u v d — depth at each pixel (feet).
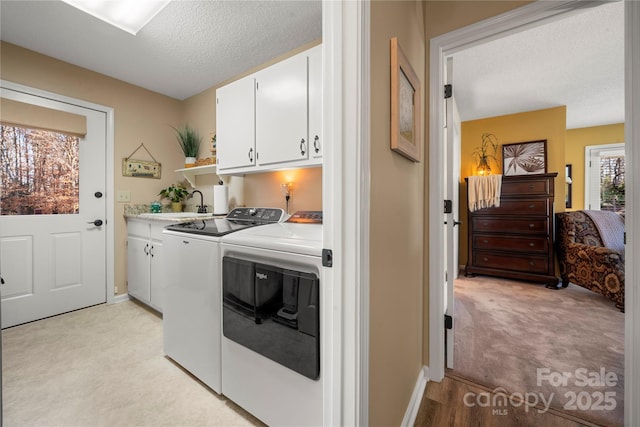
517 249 11.43
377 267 3.17
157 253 7.88
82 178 8.46
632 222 3.63
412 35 4.46
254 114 6.56
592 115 12.64
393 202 3.69
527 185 11.25
